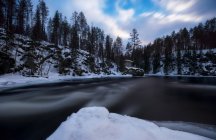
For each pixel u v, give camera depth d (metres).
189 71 68.38
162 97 13.92
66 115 8.55
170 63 76.06
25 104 11.16
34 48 40.78
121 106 10.49
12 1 37.78
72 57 47.88
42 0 59.91
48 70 36.19
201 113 8.87
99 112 5.66
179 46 87.69
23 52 37.22
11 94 15.00
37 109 9.83
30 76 29.92
